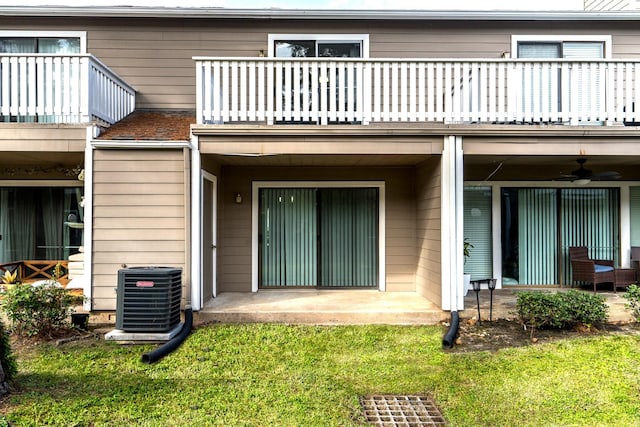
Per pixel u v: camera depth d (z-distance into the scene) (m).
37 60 6.14
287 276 8.02
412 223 7.88
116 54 8.19
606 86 6.15
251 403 3.67
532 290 8.04
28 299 5.21
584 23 8.20
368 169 7.91
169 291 5.36
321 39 8.23
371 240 8.03
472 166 8.26
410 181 7.91
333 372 4.37
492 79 6.14
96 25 8.15
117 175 6.00
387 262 7.87
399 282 7.86
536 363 4.51
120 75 8.20
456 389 3.97
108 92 6.93
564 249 8.36
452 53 8.21
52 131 6.07
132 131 6.60
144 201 6.01
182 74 8.25
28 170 8.17
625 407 3.60
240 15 8.05
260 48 8.25
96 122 6.28
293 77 6.47
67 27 8.12
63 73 6.41
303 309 6.22
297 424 3.34
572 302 5.46
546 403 3.68
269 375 4.29
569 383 4.05
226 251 7.82
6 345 3.89
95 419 3.38
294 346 5.12
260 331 5.64
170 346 4.96
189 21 8.23
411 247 7.87
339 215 8.05
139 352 4.93
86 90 6.16
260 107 6.12
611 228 8.34
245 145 6.11
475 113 6.15
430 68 6.15
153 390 3.91
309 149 6.14
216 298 7.07
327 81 6.55
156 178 6.02
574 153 6.14
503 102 6.25
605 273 7.61
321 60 6.11
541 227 8.38
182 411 3.52
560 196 8.38
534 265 8.38
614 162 7.62
